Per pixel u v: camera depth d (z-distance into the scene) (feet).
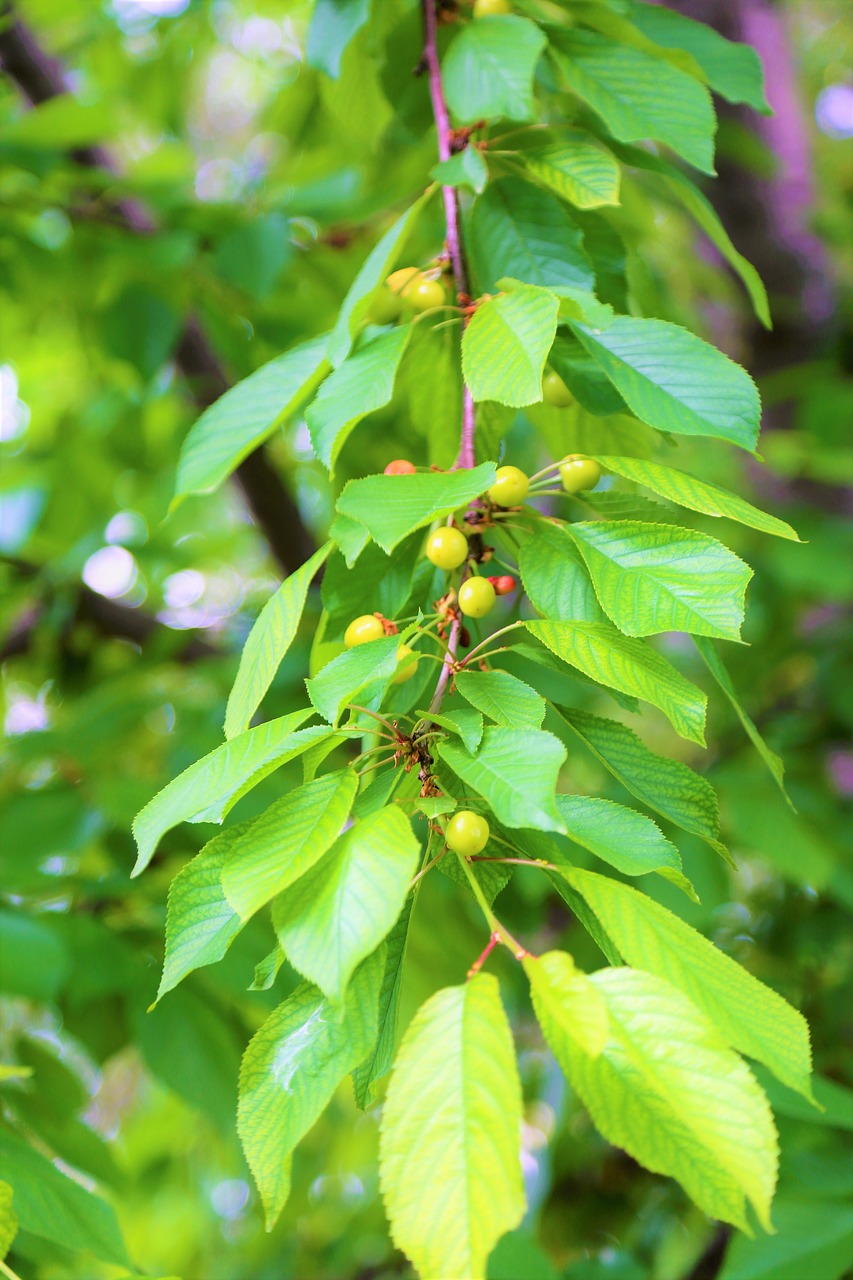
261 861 2.75
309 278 6.05
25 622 6.79
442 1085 2.65
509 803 2.72
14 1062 4.08
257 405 3.31
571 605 3.03
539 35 3.34
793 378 7.15
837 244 7.75
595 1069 2.70
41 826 4.83
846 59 11.78
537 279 3.37
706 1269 5.50
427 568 3.25
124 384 7.02
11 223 5.25
